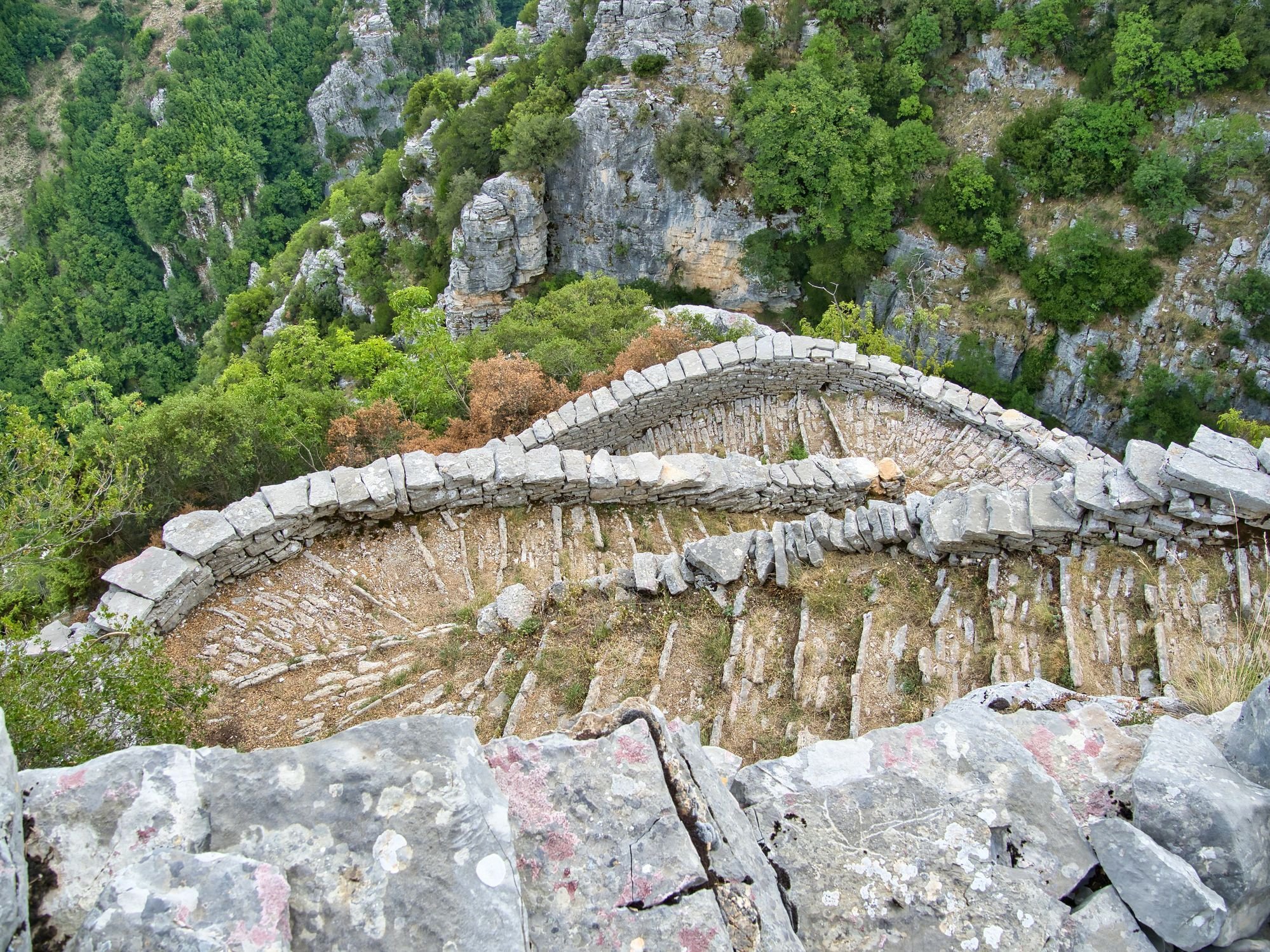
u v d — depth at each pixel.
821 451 18.92
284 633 11.85
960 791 6.16
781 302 46.06
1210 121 35.88
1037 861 5.75
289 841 4.81
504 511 13.86
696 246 46.75
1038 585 10.90
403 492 13.04
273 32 94.06
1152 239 37.12
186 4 95.06
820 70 41.38
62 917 4.51
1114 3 38.66
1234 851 5.38
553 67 49.00
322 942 4.44
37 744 8.15
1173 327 36.66
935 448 18.56
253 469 18.47
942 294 41.00
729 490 14.71
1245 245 35.53
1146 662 9.69
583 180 48.09
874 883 5.70
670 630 11.19
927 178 41.88
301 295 62.47
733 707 10.24
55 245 88.81
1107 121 37.38
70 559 13.98
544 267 51.53
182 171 87.56
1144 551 10.73
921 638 10.80
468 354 29.19
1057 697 8.05
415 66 95.69
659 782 5.62
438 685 11.00
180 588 11.75
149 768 5.05
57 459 13.19
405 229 59.34
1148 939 5.35
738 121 43.38
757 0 44.12
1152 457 10.67
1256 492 9.80
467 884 4.68
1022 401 39.09
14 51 93.81
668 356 21.64
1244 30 35.62
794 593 11.57
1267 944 5.34
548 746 5.80
